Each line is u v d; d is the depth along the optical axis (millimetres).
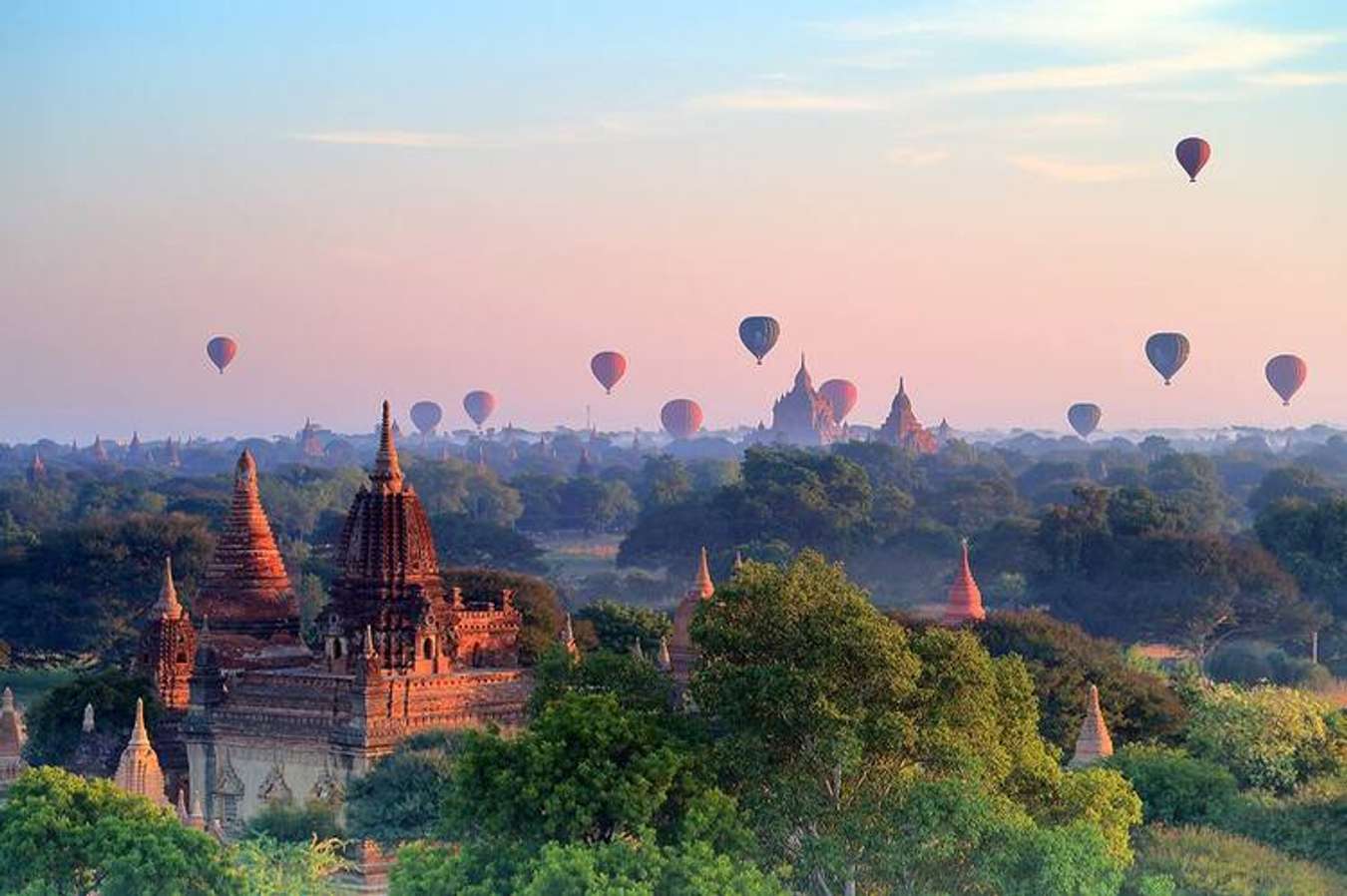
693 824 107062
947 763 112938
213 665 160625
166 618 175875
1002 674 121062
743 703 113062
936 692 115250
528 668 170875
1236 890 117250
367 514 165000
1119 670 180875
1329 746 158125
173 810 131125
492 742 112125
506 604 173875
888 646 113375
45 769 122562
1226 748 155750
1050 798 119312
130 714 169750
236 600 181125
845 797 113875
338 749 151750
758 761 112688
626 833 110750
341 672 161375
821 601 116500
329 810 143625
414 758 140125
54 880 116938
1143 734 173500
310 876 122062
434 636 163375
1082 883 107500
